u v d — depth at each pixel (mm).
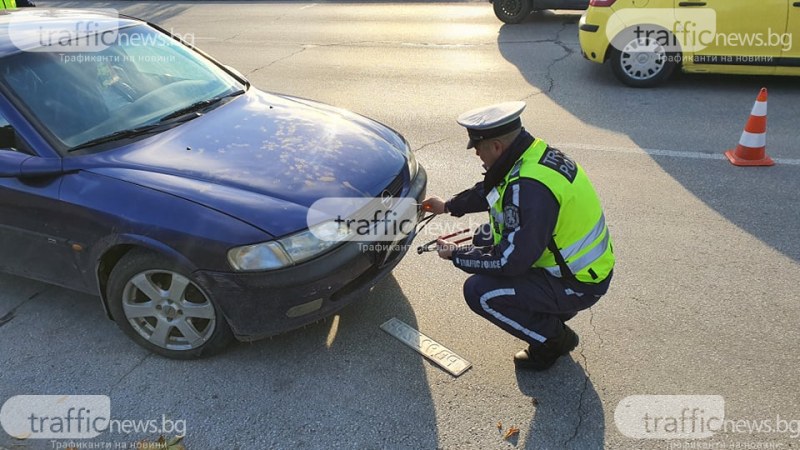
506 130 2348
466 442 2432
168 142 3000
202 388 2744
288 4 13406
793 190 4332
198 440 2482
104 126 3045
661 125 5664
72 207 2732
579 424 2492
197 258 2551
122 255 2822
